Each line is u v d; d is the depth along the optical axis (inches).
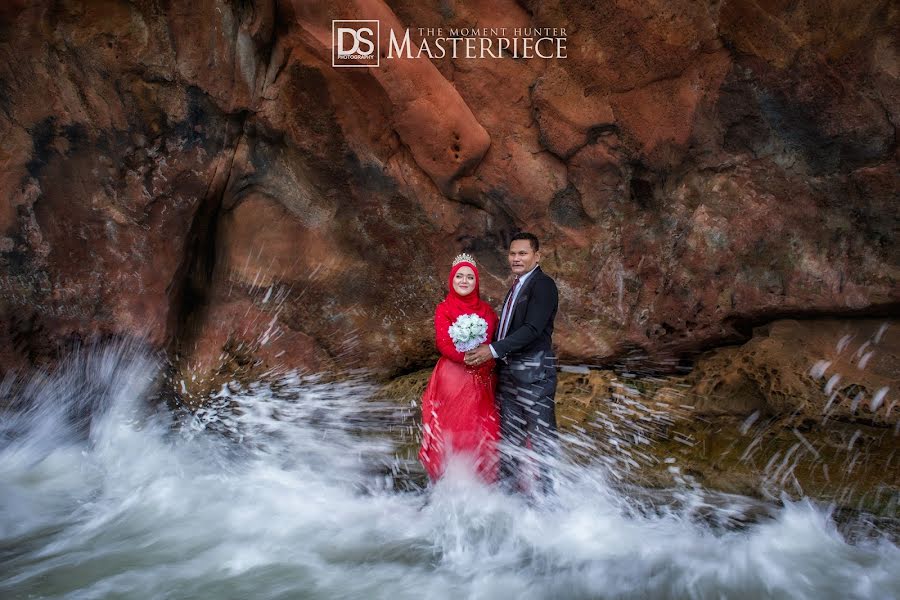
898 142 161.8
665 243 193.0
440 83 194.7
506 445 159.0
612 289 200.7
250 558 143.2
